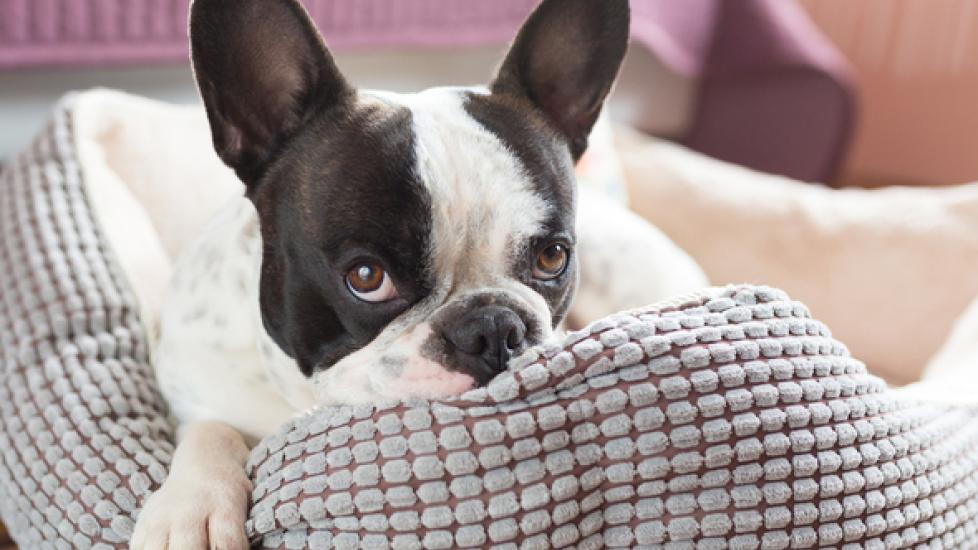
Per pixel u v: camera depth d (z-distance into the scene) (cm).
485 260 147
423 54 374
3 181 227
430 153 145
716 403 132
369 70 363
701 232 294
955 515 153
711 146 424
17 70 298
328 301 147
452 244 143
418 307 145
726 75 396
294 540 134
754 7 385
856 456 139
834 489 136
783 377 138
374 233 141
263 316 158
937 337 258
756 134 410
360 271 143
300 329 151
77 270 197
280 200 153
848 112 391
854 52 456
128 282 202
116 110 242
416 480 127
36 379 179
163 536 136
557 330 163
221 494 143
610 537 132
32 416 174
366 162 144
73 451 164
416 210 141
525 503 126
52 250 200
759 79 405
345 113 153
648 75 425
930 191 283
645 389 131
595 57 174
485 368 137
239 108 156
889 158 458
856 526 138
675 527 130
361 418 134
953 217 267
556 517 127
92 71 314
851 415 142
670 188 305
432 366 138
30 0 270
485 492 126
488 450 127
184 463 155
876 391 150
